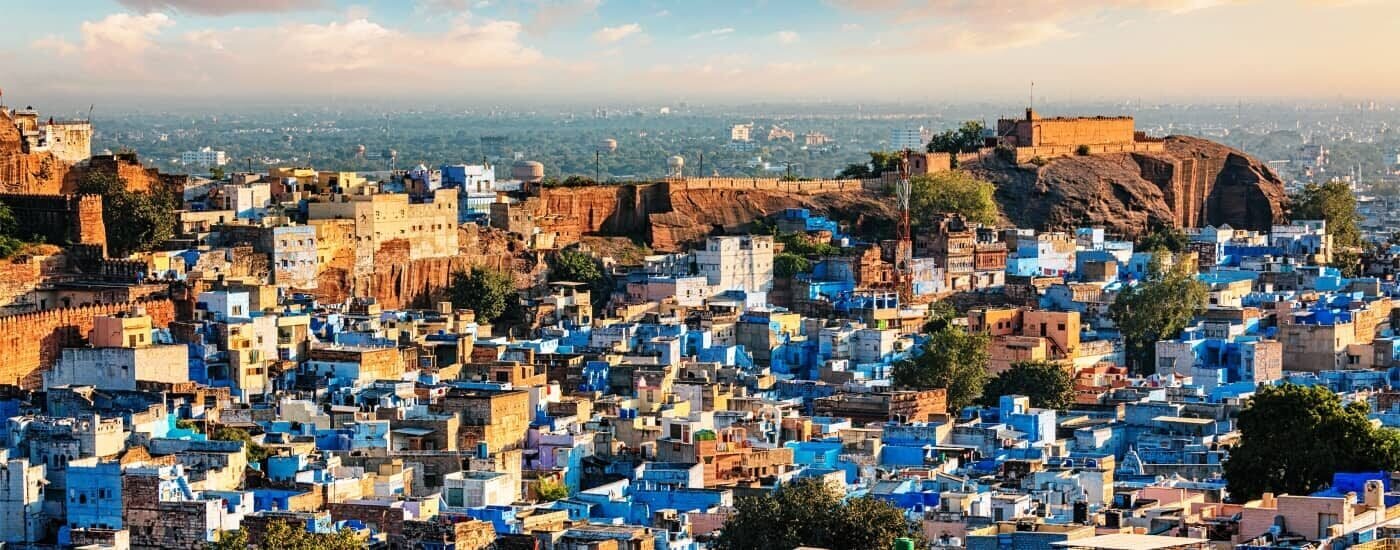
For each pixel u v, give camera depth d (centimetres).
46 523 19925
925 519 19125
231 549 18062
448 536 18062
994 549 16612
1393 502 16138
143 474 19525
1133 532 16488
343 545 17662
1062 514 18962
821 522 18738
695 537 19950
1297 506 15388
